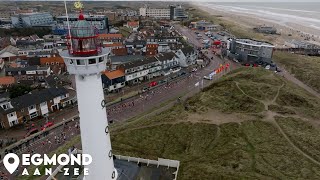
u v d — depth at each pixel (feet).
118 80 333.62
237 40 480.64
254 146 201.67
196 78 369.09
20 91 291.38
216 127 227.61
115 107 278.67
